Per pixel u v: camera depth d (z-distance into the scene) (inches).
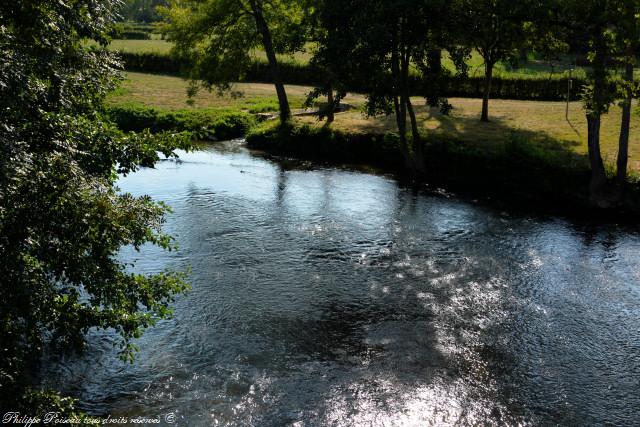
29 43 362.0
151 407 455.8
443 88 1109.1
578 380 500.7
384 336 562.6
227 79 1456.7
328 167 1194.6
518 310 614.2
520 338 561.9
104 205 384.5
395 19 988.6
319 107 1643.7
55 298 402.0
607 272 708.7
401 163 1180.5
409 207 943.7
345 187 1051.3
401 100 1109.7
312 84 2201.0
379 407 461.7
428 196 1003.3
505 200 983.6
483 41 1248.2
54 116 383.2
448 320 593.3
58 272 385.1
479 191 1034.1
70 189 366.9
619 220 887.7
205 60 1451.8
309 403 464.4
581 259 746.8
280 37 1429.6
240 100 1815.9
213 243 778.2
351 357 527.8
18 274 353.4
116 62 455.8
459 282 678.5
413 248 776.9
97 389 476.4
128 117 1475.1
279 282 672.4
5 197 349.4
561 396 479.8
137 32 3789.4
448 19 984.3
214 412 451.5
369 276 691.4
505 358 529.7
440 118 1423.5
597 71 855.7
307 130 1325.0
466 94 1856.5
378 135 1251.2
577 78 1736.0
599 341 559.2
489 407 464.8
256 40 1469.0
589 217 900.6
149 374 497.0
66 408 368.2
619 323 591.2
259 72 2249.0
